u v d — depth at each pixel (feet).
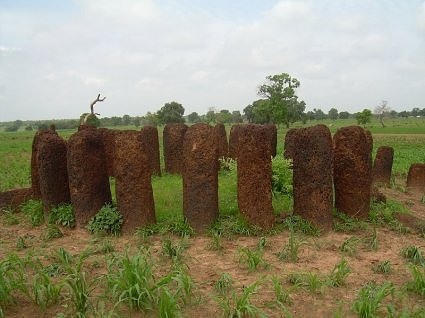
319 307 18.57
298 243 24.85
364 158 30.27
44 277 18.93
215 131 28.78
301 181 28.86
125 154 28.12
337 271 21.54
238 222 28.22
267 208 27.99
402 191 47.16
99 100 80.18
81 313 17.04
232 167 44.47
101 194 30.14
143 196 28.40
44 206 31.91
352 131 30.32
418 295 19.67
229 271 22.57
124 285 17.89
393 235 28.66
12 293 19.63
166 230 28.12
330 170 28.50
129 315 17.51
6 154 115.55
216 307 18.49
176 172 52.29
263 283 20.88
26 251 26.32
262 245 25.17
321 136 28.09
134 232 28.25
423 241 27.55
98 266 23.43
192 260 24.11
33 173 35.32
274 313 18.06
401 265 23.56
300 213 29.17
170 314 16.35
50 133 32.78
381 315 17.83
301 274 21.39
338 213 30.78
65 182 32.09
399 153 101.55
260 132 27.50
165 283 17.88
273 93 219.61
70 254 24.91
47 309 18.45
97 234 28.30
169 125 52.54
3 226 32.19
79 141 29.27
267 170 27.86
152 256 24.36
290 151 39.42
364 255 25.05
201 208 28.25
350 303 18.75
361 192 30.32
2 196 35.91
